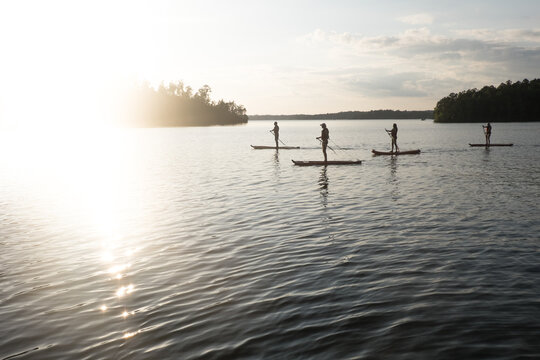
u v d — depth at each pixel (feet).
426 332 16.39
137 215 41.04
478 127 338.13
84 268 26.08
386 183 56.70
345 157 99.40
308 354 15.24
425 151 110.22
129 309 19.94
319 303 19.61
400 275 22.79
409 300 19.48
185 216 39.86
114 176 72.79
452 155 97.60
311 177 64.90
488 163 79.61
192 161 97.71
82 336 17.49
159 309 19.79
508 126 333.21
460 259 25.08
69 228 36.55
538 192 47.65
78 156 119.55
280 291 21.29
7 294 22.24
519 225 32.76
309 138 221.46
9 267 26.61
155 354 15.80
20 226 37.68
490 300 19.17
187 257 27.55
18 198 52.60
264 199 47.44
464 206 40.50
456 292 20.21
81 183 65.10
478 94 522.06
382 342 15.80
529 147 118.93
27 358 15.94
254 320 18.19
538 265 23.63
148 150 139.95
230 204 45.09
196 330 17.53
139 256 28.12
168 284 22.94
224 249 28.99
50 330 18.12
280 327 17.43
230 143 175.94
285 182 60.39
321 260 25.85
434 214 37.37
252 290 21.61
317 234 31.91
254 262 26.07
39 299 21.47
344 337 16.33
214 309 19.49
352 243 29.25
